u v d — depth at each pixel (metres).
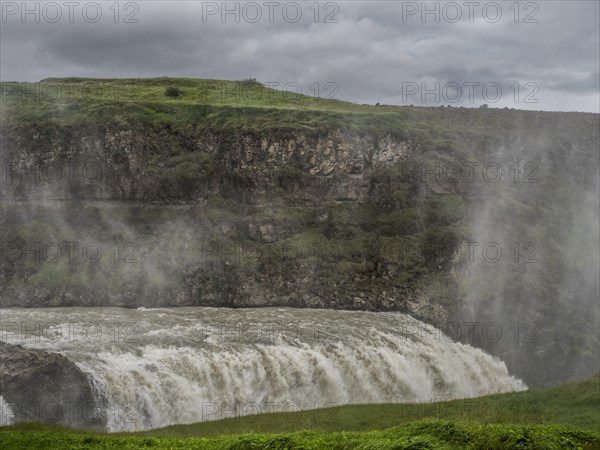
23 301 70.44
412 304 74.69
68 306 70.12
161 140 86.69
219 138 87.12
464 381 62.69
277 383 53.44
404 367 59.81
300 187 85.81
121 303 71.25
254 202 84.62
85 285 71.81
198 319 63.59
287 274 76.38
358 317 69.81
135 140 84.69
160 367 49.12
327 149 87.50
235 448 29.47
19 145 82.50
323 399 54.44
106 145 83.69
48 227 78.31
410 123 96.88
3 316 61.56
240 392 51.59
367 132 90.06
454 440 28.88
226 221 81.25
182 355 51.59
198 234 79.88
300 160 86.81
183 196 83.31
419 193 88.12
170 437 35.22
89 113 86.56
